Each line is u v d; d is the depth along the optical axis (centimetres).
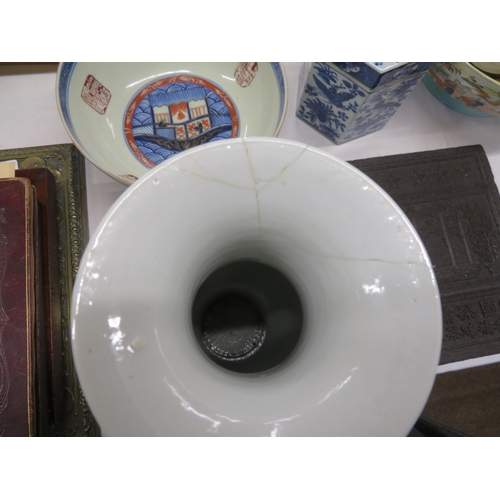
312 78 64
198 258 42
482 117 80
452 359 71
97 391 33
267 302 62
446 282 73
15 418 54
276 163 39
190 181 38
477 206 76
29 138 74
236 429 35
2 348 55
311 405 37
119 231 36
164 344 37
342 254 41
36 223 61
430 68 72
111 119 72
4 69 75
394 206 39
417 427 58
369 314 39
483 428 81
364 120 69
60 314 66
